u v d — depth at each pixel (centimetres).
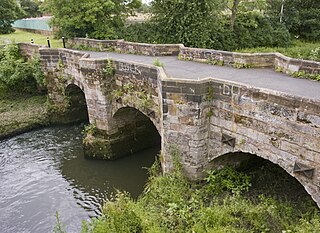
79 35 3109
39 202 1622
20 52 3083
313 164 994
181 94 1287
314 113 959
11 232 1413
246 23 4081
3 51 3012
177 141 1368
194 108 1280
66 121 2602
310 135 982
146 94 1677
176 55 2205
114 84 1903
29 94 2978
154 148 2177
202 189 1317
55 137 2381
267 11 4725
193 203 1197
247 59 1683
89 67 1891
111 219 1146
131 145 2070
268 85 1311
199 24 3312
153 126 2156
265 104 1095
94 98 1947
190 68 1714
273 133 1091
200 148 1337
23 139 2348
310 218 1056
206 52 1859
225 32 3856
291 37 4606
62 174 1881
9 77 2842
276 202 1185
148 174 1820
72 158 2062
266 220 1080
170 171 1431
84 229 1192
